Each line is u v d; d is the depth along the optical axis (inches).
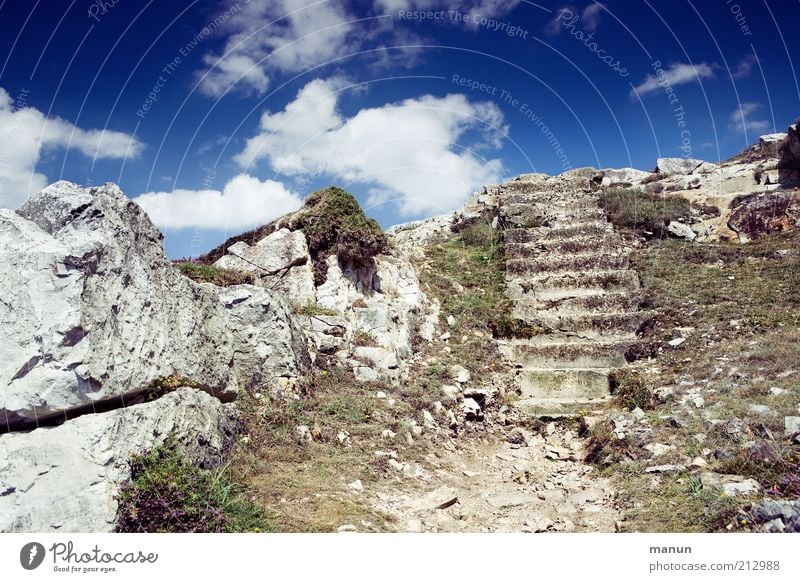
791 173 824.3
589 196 908.6
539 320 638.5
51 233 287.9
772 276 629.9
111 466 253.8
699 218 816.9
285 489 315.3
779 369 436.5
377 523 297.0
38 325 263.1
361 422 420.2
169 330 332.2
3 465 252.5
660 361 543.2
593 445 432.8
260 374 422.3
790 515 262.2
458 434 472.7
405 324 579.2
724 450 342.0
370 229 587.8
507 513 339.0
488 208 923.4
